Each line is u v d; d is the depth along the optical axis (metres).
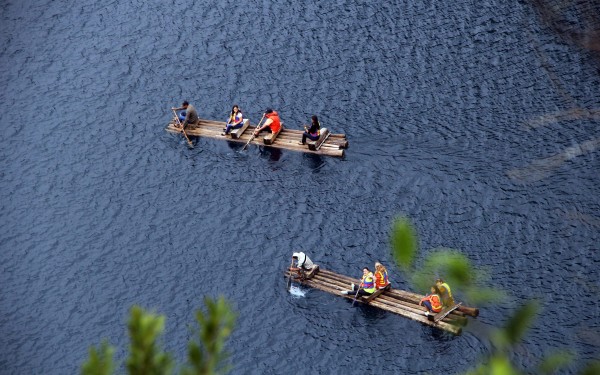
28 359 79.06
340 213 88.06
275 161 96.94
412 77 103.38
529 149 90.00
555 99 95.25
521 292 75.00
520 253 78.94
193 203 93.31
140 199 95.12
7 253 90.62
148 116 106.50
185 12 120.94
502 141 91.81
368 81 104.38
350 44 110.31
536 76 98.75
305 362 73.31
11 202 97.06
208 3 121.88
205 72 111.31
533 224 81.50
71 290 85.25
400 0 115.44
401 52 107.31
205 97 107.81
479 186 86.94
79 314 82.56
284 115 102.81
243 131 101.31
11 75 114.88
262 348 75.25
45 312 83.31
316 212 88.88
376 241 83.94
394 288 79.19
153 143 102.62
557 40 101.06
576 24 101.00
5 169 101.62
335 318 77.06
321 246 84.75
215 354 10.61
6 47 118.81
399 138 95.44
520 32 104.75
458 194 86.62
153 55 115.00
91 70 114.25
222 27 117.44
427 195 87.44
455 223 83.44
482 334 71.56
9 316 83.44
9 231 93.31
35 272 87.94
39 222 94.00
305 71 108.06
